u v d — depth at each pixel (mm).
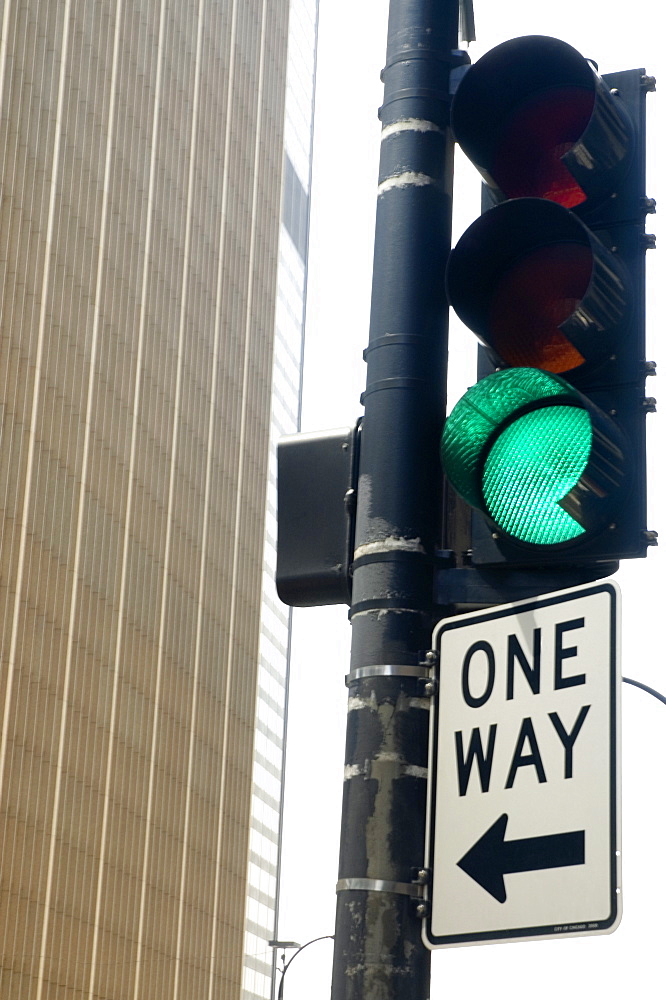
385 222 3799
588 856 2961
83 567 53719
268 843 90812
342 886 3271
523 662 3230
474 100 3668
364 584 3500
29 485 50375
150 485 60375
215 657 66562
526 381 3236
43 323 52469
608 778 2994
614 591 3127
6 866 46875
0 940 46156
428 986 3162
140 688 57844
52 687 50688
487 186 3812
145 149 62594
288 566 3719
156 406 61594
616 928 2871
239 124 75000
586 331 3273
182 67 67500
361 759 3350
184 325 65438
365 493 3590
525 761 3139
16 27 52969
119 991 53594
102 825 53406
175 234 65312
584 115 3598
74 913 50781
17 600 48906
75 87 56562
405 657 3404
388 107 3900
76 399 54406
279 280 100625
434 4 3951
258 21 79188
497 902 3064
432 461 3590
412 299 3701
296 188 108500
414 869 3229
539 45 3574
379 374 3676
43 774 49531
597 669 3098
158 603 60250
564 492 3227
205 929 62719
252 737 71125
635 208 3465
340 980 3186
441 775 3262
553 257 3436
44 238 53281
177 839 60344
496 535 3385
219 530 68188
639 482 3260
